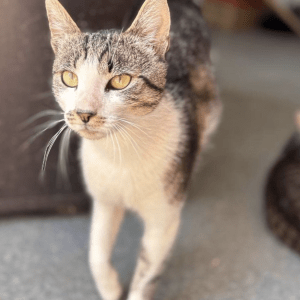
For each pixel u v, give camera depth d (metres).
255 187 0.72
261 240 0.60
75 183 0.61
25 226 0.60
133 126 0.40
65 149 0.58
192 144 0.48
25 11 0.51
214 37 1.96
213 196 0.69
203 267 0.54
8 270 0.52
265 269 0.55
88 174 0.45
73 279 0.52
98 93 0.37
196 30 0.56
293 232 0.58
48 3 0.40
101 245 0.48
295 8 1.51
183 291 0.51
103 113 0.37
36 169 0.59
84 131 0.38
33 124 0.56
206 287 0.52
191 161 0.48
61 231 0.60
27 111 0.56
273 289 0.52
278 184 0.62
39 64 0.54
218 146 0.86
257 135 0.92
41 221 0.61
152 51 0.40
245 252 0.58
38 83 0.55
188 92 0.49
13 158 0.58
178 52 0.51
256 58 1.68
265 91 1.24
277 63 1.62
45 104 0.56
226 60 1.59
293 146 0.66
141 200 0.45
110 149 0.41
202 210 0.65
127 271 0.53
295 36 2.20
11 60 0.53
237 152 0.84
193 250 0.57
